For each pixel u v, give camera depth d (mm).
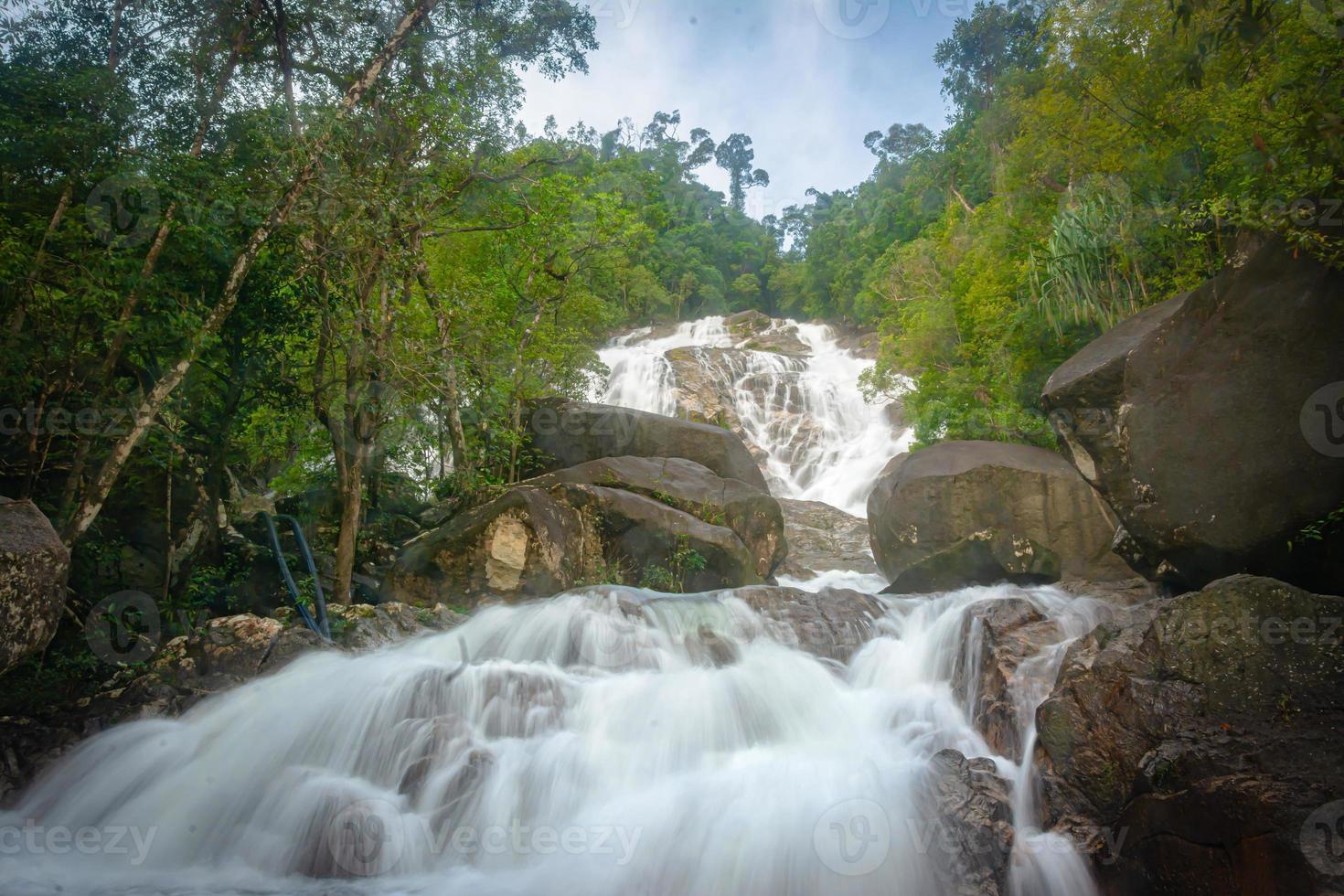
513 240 16094
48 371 8430
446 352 11609
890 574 13852
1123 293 14648
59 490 9688
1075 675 5977
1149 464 7852
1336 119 6551
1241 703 5211
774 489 26375
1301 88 7598
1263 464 7090
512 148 12266
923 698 7449
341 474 10000
